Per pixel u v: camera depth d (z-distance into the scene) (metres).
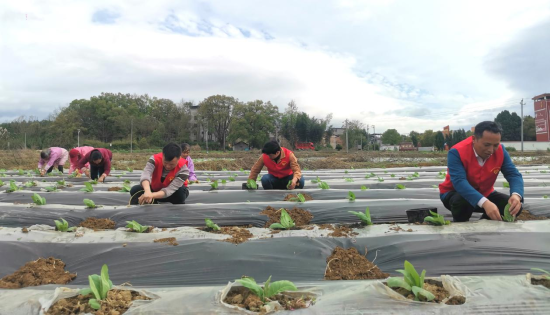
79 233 2.65
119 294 1.58
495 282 1.64
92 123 51.22
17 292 1.72
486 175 3.06
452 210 3.24
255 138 46.50
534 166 13.45
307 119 47.41
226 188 5.93
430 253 2.21
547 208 3.57
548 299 1.51
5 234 2.62
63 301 1.55
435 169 12.55
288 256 2.24
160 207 3.48
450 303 1.50
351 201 3.89
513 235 2.39
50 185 6.23
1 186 5.81
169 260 2.19
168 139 54.91
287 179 5.52
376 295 1.53
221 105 51.03
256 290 1.53
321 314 1.46
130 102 60.28
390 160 19.88
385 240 2.43
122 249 2.34
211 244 2.35
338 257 2.23
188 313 1.47
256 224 3.21
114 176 8.81
